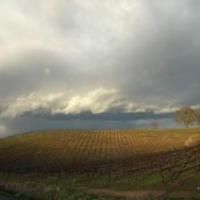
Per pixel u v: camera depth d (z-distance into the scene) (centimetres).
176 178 5362
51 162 9112
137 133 14162
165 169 6066
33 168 8325
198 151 7500
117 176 6122
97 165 8056
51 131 14312
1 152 10950
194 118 17012
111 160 8688
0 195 3619
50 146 11494
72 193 3600
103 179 6028
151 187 5034
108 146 11244
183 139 11881
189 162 6362
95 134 13888
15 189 3934
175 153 7950
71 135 13475
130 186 5244
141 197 4191
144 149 10150
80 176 6581
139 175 5944
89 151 10462
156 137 12825
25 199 3391
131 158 8531
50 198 3359
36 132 14212
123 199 3778
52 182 6034
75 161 9038
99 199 3525
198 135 11119
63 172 7350
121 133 14250
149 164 6888
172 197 4194
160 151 9200
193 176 5353
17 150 11100
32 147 11425
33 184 4338
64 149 10925
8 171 7950
